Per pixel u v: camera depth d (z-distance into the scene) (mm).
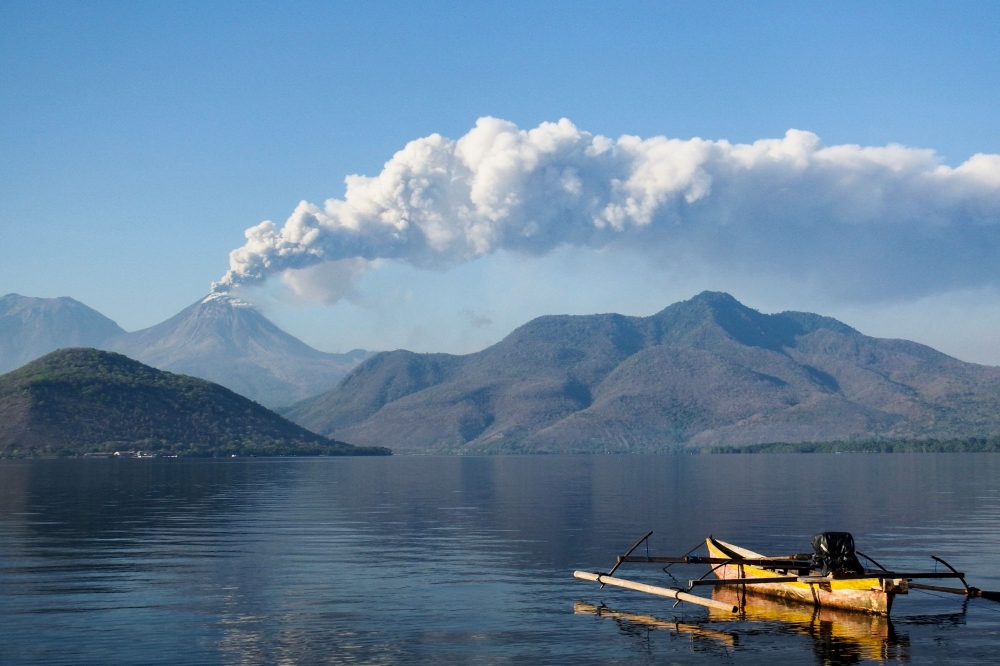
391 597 36000
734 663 27828
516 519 66438
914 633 31375
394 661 27531
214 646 28750
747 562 36688
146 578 39750
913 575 33594
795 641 30375
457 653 28438
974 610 34844
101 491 99562
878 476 145500
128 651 28172
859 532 56375
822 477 143250
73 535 55219
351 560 45031
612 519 66188
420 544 51188
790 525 61031
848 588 34156
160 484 115438
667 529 58719
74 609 33562
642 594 37031
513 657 28109
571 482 130625
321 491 103812
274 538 54062
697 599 33125
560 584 38844
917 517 66875
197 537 54344
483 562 44594
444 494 99000
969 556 46156
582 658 28188
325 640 29625
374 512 73000
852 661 28109
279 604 34656
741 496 93562
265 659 27484
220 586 37969
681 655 28562
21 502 82500
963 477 139500
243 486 112875
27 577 39906
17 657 27453
